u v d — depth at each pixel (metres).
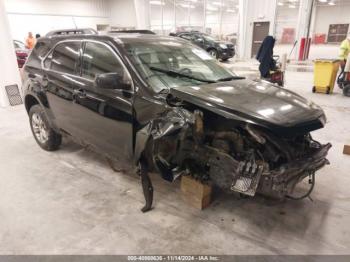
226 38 20.77
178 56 3.16
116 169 3.47
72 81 3.16
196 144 2.43
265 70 7.28
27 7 18.61
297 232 2.43
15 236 2.39
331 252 2.21
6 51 6.65
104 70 2.87
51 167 3.62
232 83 2.86
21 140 4.58
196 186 2.68
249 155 2.22
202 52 3.56
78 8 21.69
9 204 2.85
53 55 3.57
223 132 2.39
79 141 3.41
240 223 2.54
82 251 2.23
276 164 2.25
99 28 22.77
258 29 17.22
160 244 2.30
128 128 2.62
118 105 2.66
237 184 2.21
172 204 2.82
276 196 2.15
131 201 2.88
